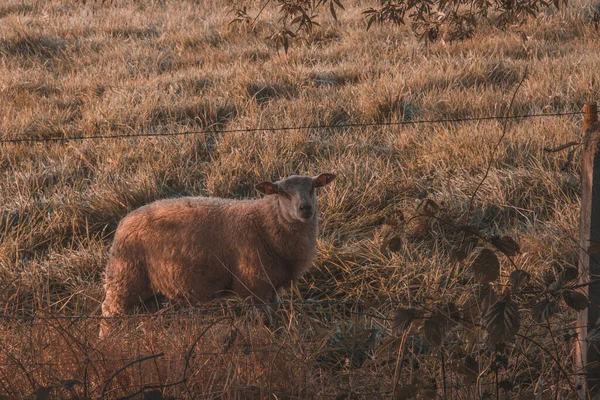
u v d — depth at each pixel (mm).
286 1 15711
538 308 8680
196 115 29625
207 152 26516
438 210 9859
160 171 24531
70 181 24891
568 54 35688
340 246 20141
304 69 34969
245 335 12336
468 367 10266
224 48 42188
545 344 12234
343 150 25734
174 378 10953
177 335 12297
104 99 32375
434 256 17469
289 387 11211
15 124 29188
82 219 22094
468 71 32938
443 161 23500
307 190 16031
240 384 10977
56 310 16891
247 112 29312
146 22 49312
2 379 11219
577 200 20031
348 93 31266
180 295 16641
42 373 11367
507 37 38969
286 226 16062
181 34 44688
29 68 39312
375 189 22266
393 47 39031
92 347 11758
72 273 19156
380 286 17531
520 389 11570
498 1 17469
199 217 16406
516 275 8875
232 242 16234
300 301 16719
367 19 44469
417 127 26984
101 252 19875
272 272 16453
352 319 15305
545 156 22812
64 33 46375
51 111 31453
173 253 16250
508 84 31906
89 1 53594
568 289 9031
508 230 19500
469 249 9344
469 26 18406
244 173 24328
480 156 23188
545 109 27719
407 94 30375
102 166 25250
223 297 17281
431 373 11891
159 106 30281
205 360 11438
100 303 17688
